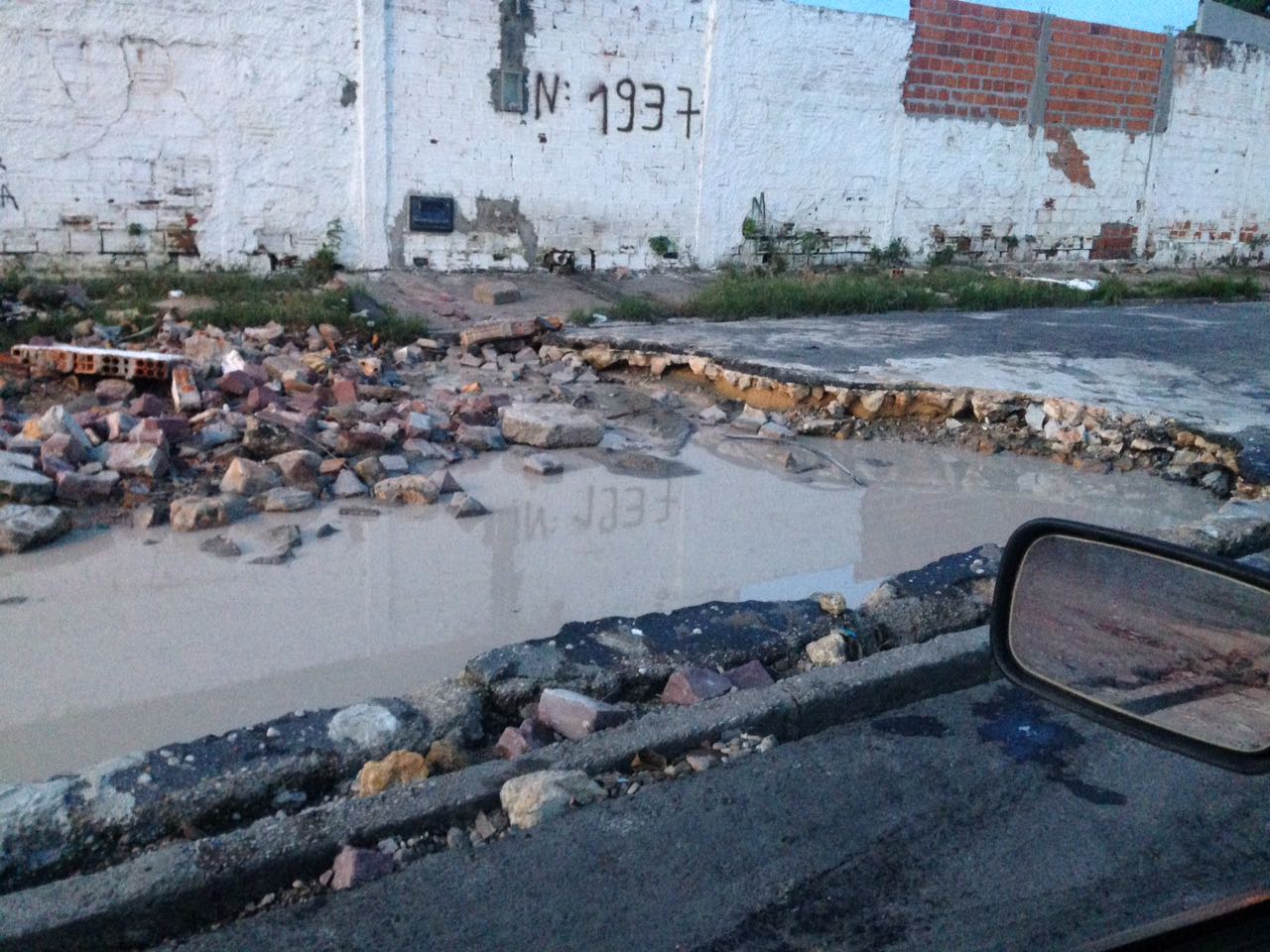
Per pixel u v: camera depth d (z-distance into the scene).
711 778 3.55
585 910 2.89
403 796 3.25
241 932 2.79
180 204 11.82
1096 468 7.70
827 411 8.57
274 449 6.72
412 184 12.98
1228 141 20.69
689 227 14.98
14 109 10.90
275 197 12.27
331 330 9.80
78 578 5.18
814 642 4.52
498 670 4.05
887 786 3.55
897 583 5.02
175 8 11.34
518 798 3.28
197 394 7.34
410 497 6.39
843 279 14.41
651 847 3.18
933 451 8.11
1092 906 2.94
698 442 8.05
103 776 3.27
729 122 14.94
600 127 14.00
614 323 11.50
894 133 16.53
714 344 9.98
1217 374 9.62
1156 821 3.38
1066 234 19.11
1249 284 16.92
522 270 13.83
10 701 4.06
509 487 6.82
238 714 4.05
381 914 2.86
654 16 14.03
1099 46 18.25
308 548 5.68
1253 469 7.19
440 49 12.79
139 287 11.03
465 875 3.02
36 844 3.04
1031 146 18.09
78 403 7.36
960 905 2.95
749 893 2.98
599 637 4.41
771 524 6.42
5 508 5.64
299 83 12.11
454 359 9.80
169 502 6.04
